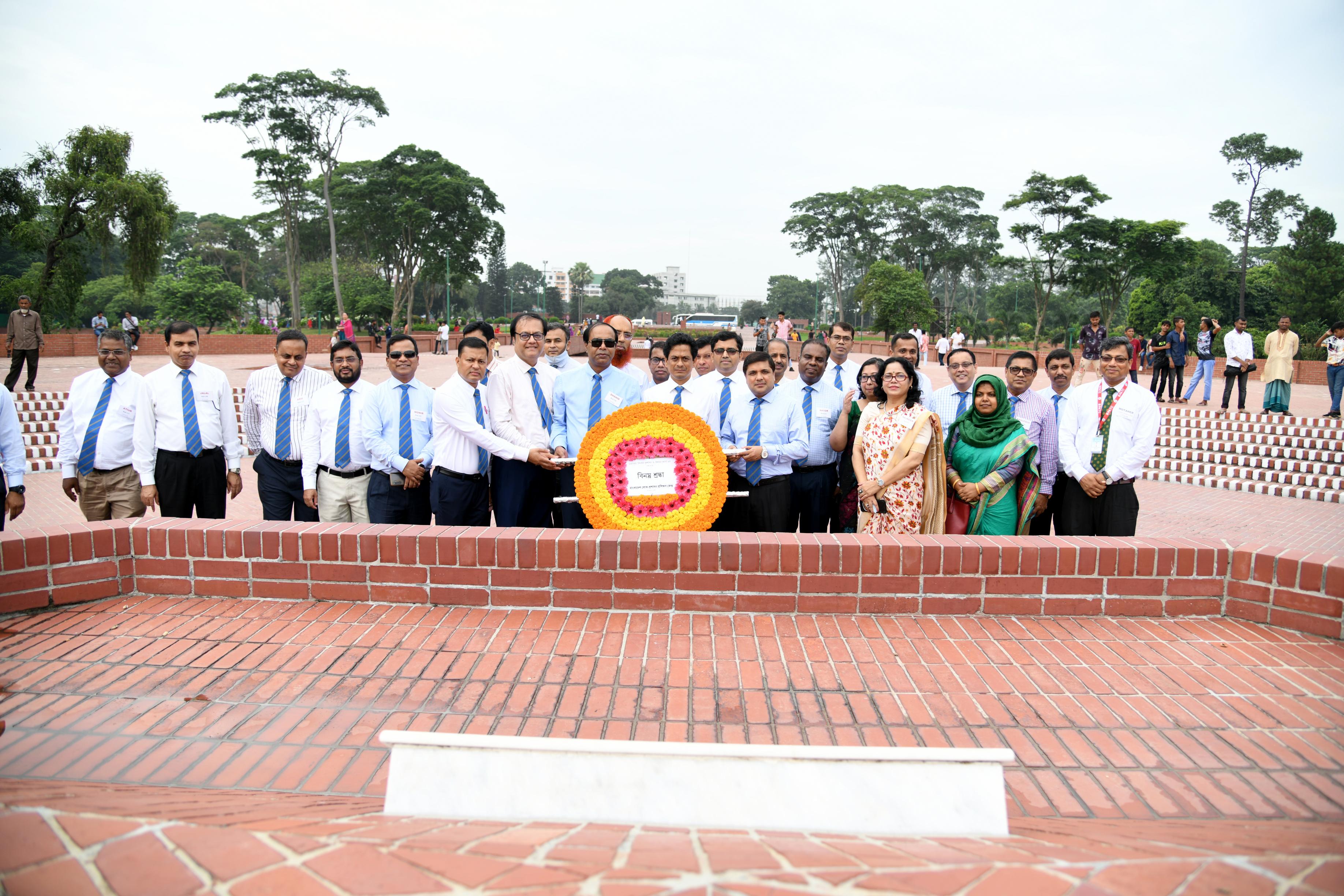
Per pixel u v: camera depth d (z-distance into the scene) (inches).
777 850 80.4
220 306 2335.1
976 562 176.2
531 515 238.5
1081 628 173.0
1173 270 1887.3
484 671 149.9
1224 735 132.3
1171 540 185.3
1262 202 2004.2
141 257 1239.5
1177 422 589.0
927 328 2581.2
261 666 150.3
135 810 86.4
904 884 65.7
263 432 246.7
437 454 227.5
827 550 175.2
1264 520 400.5
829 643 163.2
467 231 2491.4
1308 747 128.9
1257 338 1680.6
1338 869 68.0
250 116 2027.6
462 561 177.8
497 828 89.0
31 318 619.2
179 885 63.9
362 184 2389.3
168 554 182.1
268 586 181.2
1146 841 89.5
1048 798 115.2
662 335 2546.8
